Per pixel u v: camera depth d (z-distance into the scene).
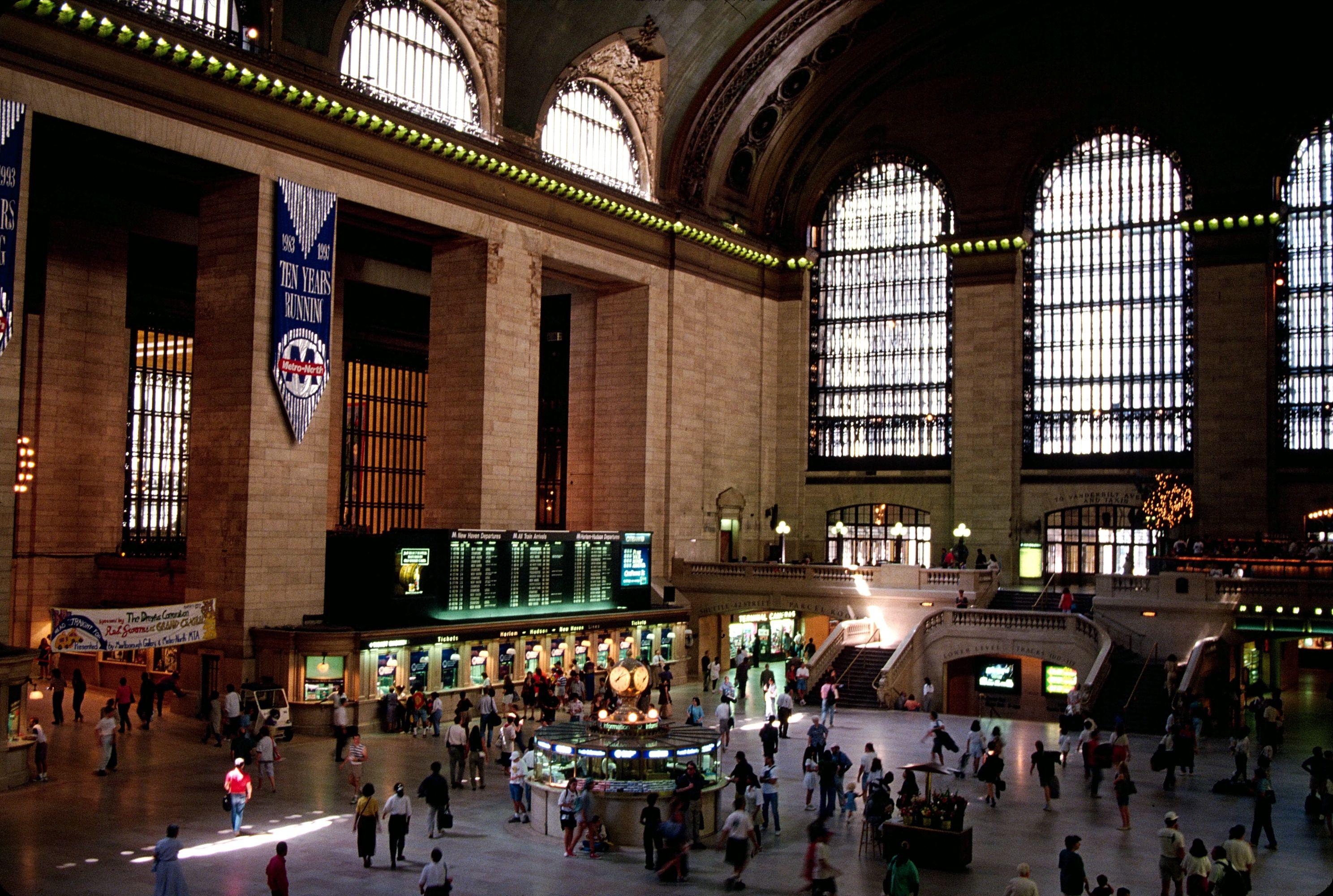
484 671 38.75
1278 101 49.78
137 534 41.94
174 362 43.59
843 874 21.44
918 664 43.28
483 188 42.09
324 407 36.41
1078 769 31.09
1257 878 21.45
